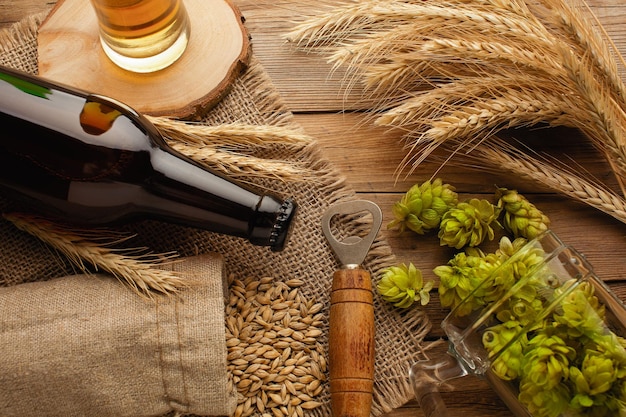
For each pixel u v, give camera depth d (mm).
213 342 483
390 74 529
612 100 518
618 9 587
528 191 566
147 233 535
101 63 536
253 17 573
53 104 475
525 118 529
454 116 518
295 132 527
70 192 479
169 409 494
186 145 521
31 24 547
